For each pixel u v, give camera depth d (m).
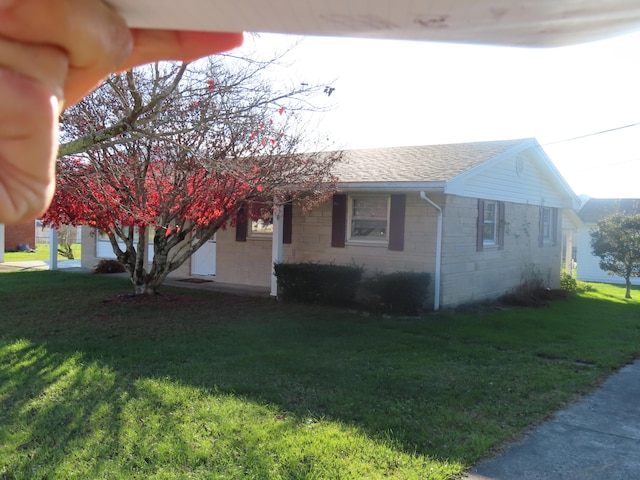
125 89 4.86
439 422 3.97
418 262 9.58
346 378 5.00
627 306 11.98
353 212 10.46
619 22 0.48
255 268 12.23
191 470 3.07
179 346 6.09
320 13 0.50
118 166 6.13
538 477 3.22
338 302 9.41
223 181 7.39
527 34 0.52
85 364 5.19
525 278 12.91
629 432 4.00
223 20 0.53
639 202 21.59
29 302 9.09
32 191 0.50
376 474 3.09
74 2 0.48
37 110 0.48
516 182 12.38
